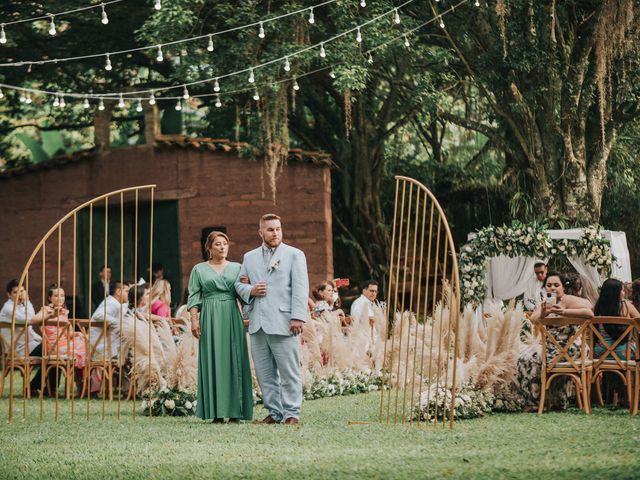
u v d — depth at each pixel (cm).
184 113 2775
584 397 938
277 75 1908
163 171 2105
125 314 1245
